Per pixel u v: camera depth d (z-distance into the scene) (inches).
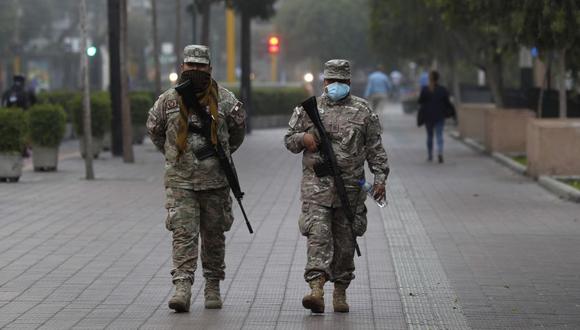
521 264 852.6
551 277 799.1
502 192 1370.6
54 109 1658.5
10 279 786.2
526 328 642.8
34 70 5260.8
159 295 732.7
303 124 675.4
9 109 1485.0
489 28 1601.9
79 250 912.3
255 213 1157.7
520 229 1038.4
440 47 2785.4
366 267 840.3
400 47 2864.2
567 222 1086.4
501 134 1957.4
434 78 1857.8
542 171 1485.0
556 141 1477.6
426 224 1075.3
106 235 993.5
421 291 749.9
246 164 1800.0
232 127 682.8
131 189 1390.3
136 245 937.5
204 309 690.2
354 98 676.1
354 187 671.1
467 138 2470.5
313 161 668.1
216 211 684.1
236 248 924.6
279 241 963.3
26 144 1648.6
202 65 670.5
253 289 754.2
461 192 1371.8
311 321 656.4
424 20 2453.2
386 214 1152.8
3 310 684.7
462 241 967.6
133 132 2374.5
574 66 1678.2
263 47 4763.8
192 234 671.8
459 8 1579.7
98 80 4065.0
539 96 1828.2
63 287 758.5
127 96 1839.3
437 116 1852.9
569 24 1386.6
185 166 668.7
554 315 676.7
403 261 866.1
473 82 4141.2
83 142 1931.6
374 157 678.5
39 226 1047.6
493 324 652.7
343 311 683.4
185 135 665.6
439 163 1846.7
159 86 2316.7
